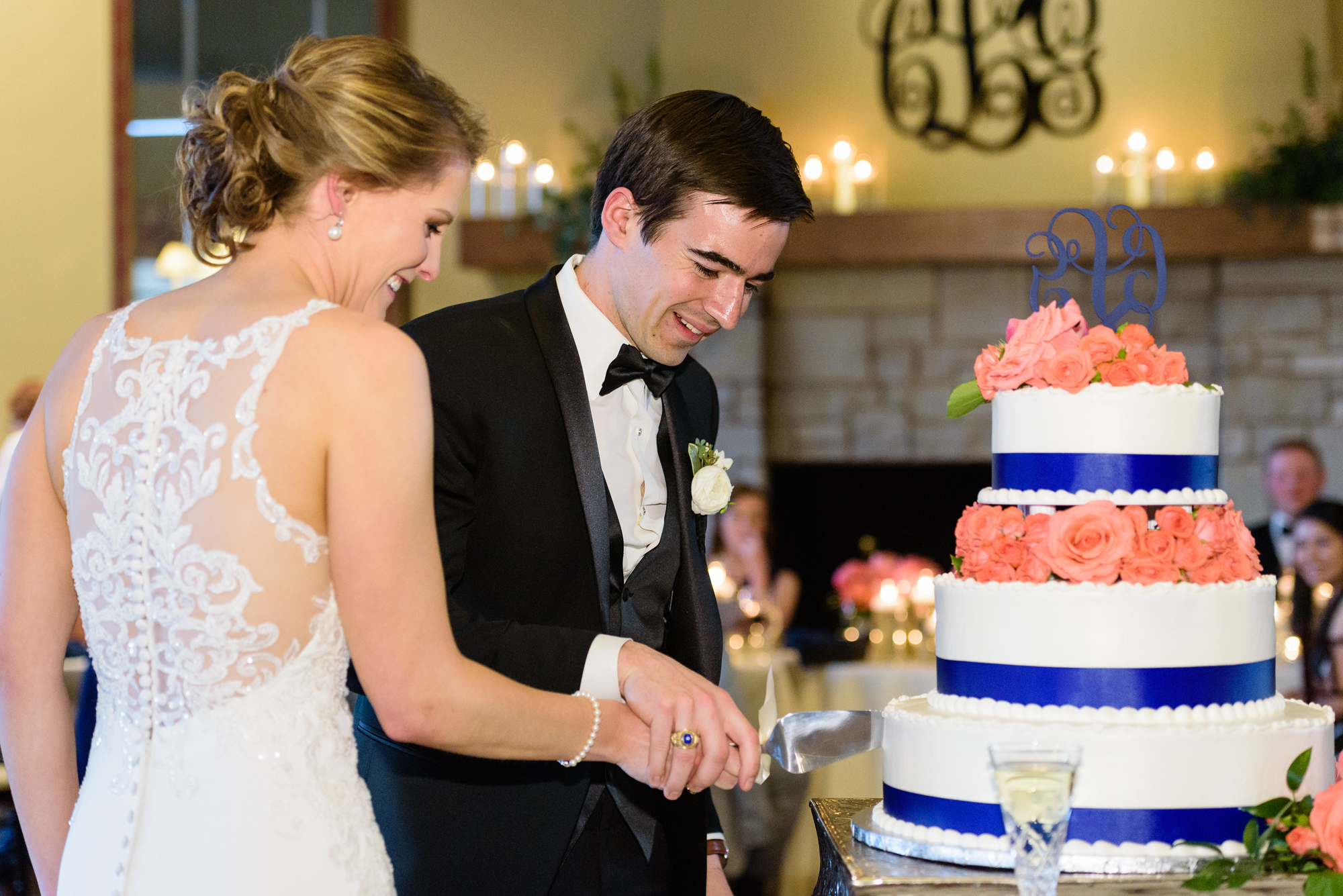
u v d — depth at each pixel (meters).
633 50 6.81
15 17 6.63
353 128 1.19
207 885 1.11
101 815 1.17
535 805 1.56
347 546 1.14
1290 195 6.09
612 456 1.70
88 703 2.66
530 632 1.47
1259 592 1.47
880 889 1.31
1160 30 6.64
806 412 6.75
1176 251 6.25
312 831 1.15
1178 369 1.55
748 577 5.05
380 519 1.14
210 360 1.16
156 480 1.16
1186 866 1.34
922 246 6.31
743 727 1.42
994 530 1.49
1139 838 1.36
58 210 6.65
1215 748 1.37
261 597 1.13
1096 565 1.42
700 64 6.81
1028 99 6.68
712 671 1.73
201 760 1.13
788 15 6.79
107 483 1.18
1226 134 6.61
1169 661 1.42
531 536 1.59
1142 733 1.37
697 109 1.60
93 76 6.67
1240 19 6.60
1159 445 1.49
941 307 6.65
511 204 6.58
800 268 6.72
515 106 6.81
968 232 6.29
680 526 1.75
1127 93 6.66
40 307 6.63
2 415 6.57
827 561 7.12
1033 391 1.51
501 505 1.58
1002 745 1.19
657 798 1.67
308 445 1.14
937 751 1.43
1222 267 6.43
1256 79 6.60
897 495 7.07
